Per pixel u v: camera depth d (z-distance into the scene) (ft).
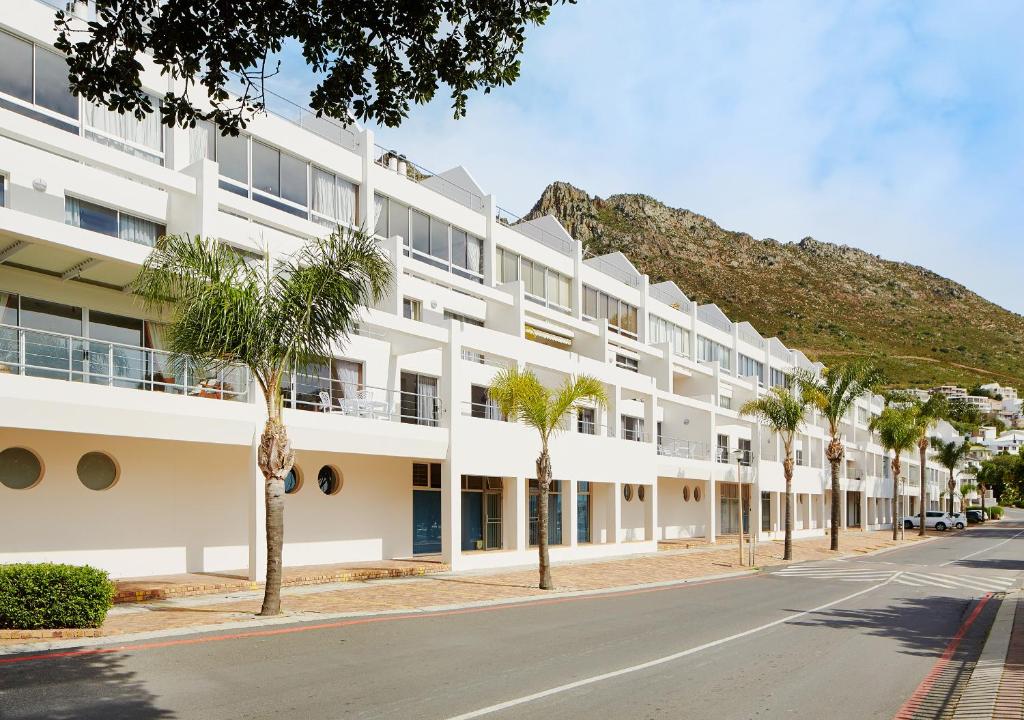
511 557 82.02
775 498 153.17
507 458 82.69
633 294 136.36
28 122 52.85
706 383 148.05
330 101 24.91
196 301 41.42
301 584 59.62
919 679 32.71
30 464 52.80
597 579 73.10
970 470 358.64
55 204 56.08
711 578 78.95
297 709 24.56
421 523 82.43
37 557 52.26
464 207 98.43
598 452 98.63
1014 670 31.55
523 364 90.12
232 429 55.88
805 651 38.55
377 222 86.22
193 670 29.45
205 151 68.80
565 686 29.07
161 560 59.31
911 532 202.39
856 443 212.64
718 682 30.89
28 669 28.63
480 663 32.83
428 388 84.74
